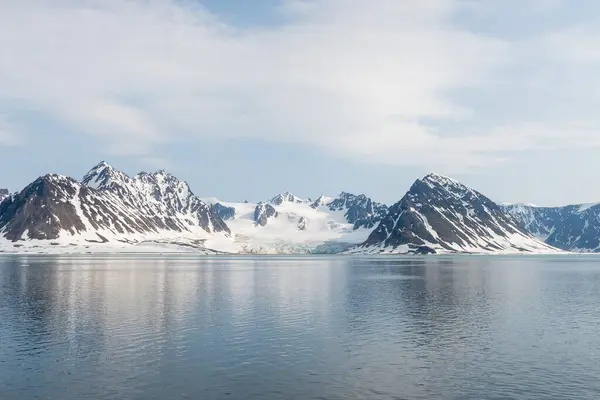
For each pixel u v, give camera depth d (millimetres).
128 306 92625
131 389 45156
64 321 76250
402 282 149625
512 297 109000
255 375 49281
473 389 45500
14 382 46969
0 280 148625
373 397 43438
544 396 43750
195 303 97500
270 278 166000
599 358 55719
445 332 69312
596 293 117562
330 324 75000
